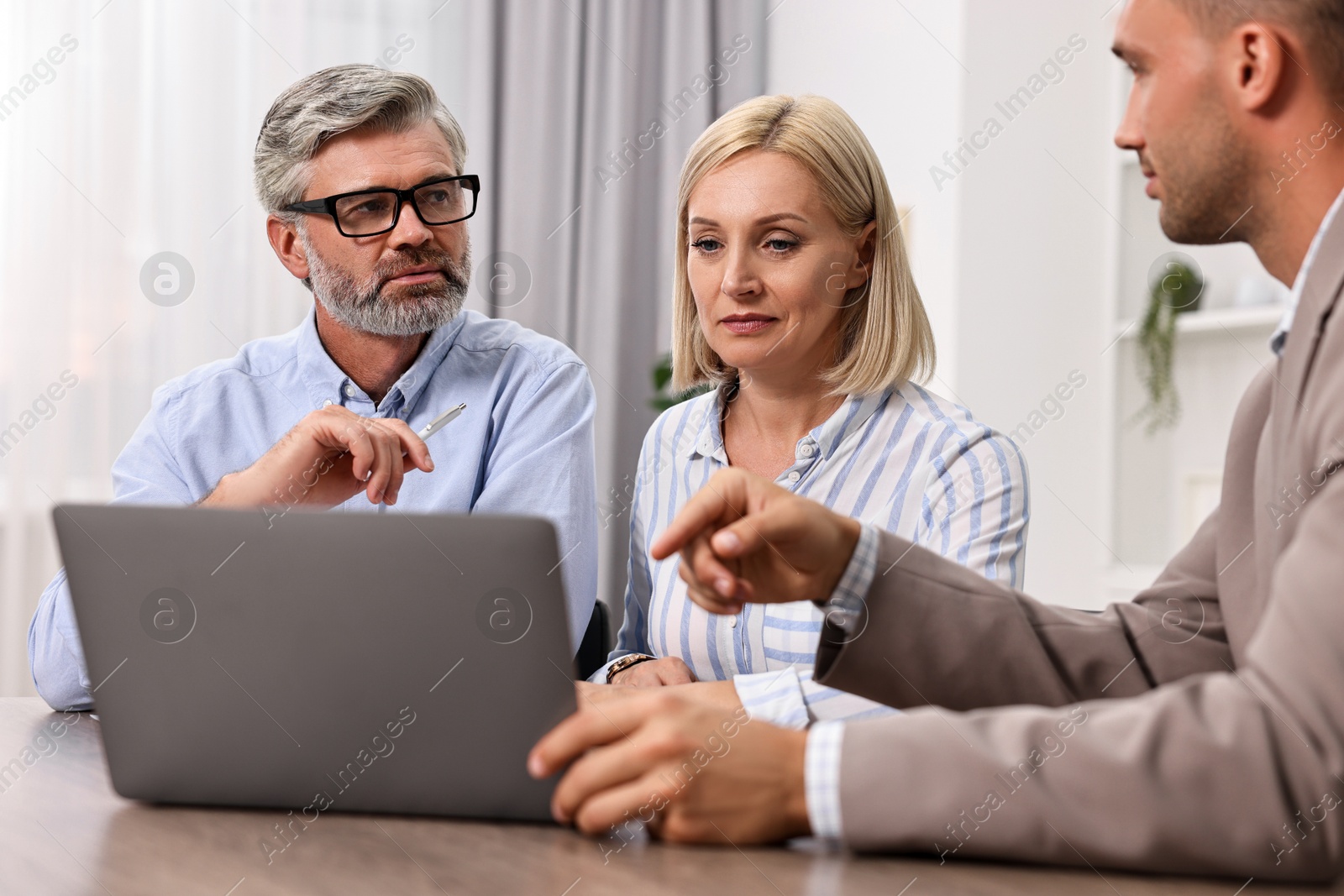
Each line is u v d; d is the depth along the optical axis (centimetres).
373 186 141
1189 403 252
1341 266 64
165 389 154
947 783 58
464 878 55
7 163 259
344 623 64
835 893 53
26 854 59
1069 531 257
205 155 275
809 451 128
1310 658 54
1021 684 78
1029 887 54
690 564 73
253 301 279
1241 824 54
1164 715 57
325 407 125
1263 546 72
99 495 263
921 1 267
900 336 130
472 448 148
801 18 316
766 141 125
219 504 121
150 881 55
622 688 96
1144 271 261
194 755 67
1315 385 62
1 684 251
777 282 125
